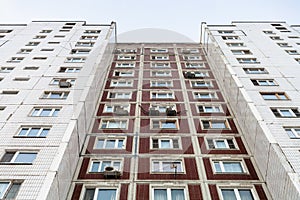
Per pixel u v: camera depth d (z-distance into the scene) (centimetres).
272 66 2428
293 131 1667
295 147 1512
